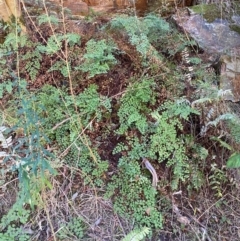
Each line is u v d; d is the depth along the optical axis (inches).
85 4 48.7
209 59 43.1
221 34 44.6
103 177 38.4
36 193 33.3
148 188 37.5
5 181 37.1
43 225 35.7
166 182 38.3
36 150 32.8
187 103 38.6
